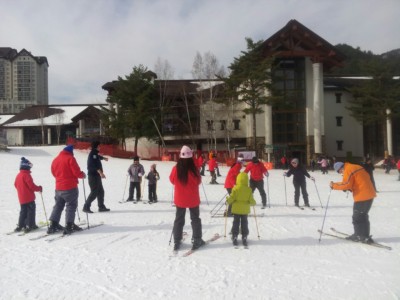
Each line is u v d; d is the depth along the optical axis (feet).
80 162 104.53
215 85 148.77
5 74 410.72
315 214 32.81
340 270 17.56
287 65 137.90
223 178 73.97
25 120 205.26
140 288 15.65
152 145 159.33
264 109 134.51
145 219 30.76
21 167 26.23
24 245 22.61
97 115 187.62
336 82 163.73
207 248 21.62
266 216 31.81
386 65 136.67
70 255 20.47
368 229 22.41
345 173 22.63
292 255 20.07
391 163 108.17
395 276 16.66
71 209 25.45
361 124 152.35
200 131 153.38
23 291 15.49
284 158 116.78
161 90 152.46
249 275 17.01
